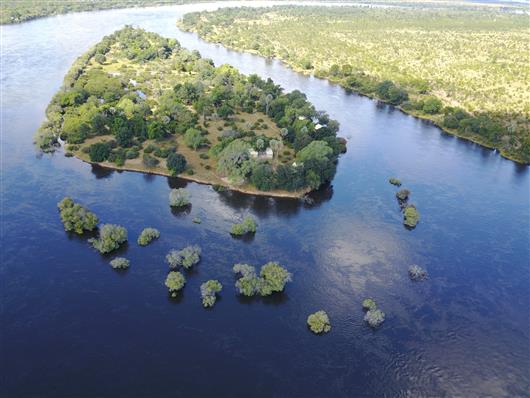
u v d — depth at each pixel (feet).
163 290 517.55
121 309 490.90
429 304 516.32
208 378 422.00
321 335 470.80
